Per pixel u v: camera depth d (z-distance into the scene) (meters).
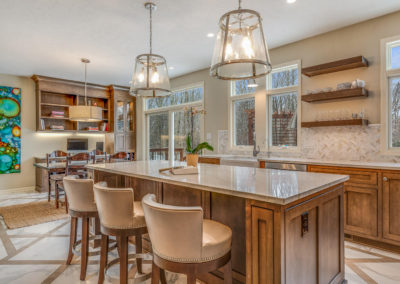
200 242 1.24
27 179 5.77
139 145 7.01
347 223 2.80
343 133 3.47
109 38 3.75
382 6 2.96
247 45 1.85
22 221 3.53
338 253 1.81
